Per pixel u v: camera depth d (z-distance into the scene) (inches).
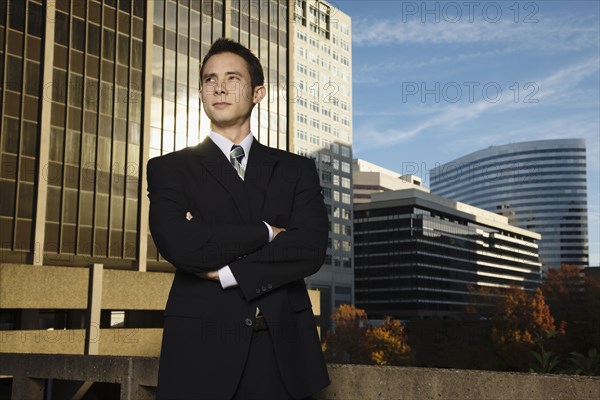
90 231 1569.9
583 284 3880.4
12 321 1477.6
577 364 163.9
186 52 1931.6
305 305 81.5
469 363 3823.8
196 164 83.7
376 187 7308.1
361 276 5984.3
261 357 74.9
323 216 86.4
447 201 6747.1
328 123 4921.3
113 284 1550.2
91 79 1620.3
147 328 1727.4
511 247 7696.9
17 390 159.0
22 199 1440.7
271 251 76.7
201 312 75.5
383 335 4082.2
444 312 5979.3
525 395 102.6
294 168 87.9
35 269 1403.8
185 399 72.2
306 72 4758.9
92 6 1643.7
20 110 1456.7
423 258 5826.8
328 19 5088.6
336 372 122.0
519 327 3801.7
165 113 1835.6
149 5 1793.8
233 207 81.7
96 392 167.9
